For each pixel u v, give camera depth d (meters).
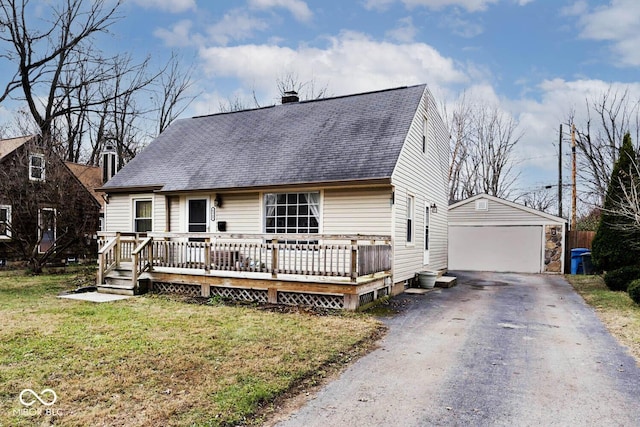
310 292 8.58
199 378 4.50
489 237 18.30
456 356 5.60
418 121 12.02
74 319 7.12
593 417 3.84
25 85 20.45
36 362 4.91
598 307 8.99
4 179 14.23
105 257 10.55
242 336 6.17
